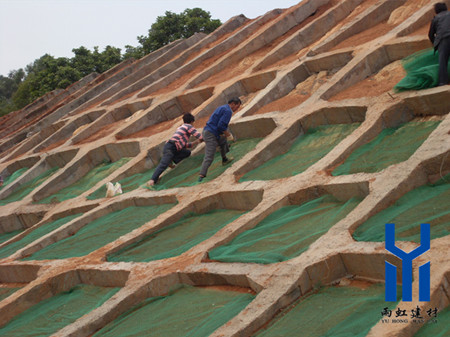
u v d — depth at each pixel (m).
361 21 12.04
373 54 9.84
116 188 10.35
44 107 24.55
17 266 8.53
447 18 7.80
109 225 8.94
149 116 14.03
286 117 9.48
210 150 9.01
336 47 11.62
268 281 5.07
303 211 6.59
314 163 7.73
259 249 5.98
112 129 15.00
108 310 5.83
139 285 6.07
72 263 7.67
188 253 6.49
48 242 9.24
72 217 10.31
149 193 9.41
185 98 14.05
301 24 15.06
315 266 5.00
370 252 4.78
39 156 15.55
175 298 5.91
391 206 5.61
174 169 10.25
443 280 4.05
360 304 4.45
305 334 4.29
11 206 12.70
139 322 5.60
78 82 25.34
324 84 10.01
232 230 6.57
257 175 8.31
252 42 14.95
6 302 7.07
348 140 7.63
